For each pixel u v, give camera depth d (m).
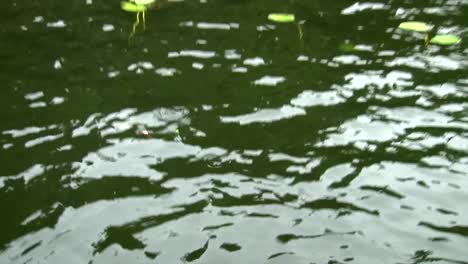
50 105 3.83
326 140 3.51
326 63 4.33
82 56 4.43
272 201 3.06
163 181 3.20
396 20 4.99
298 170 3.27
